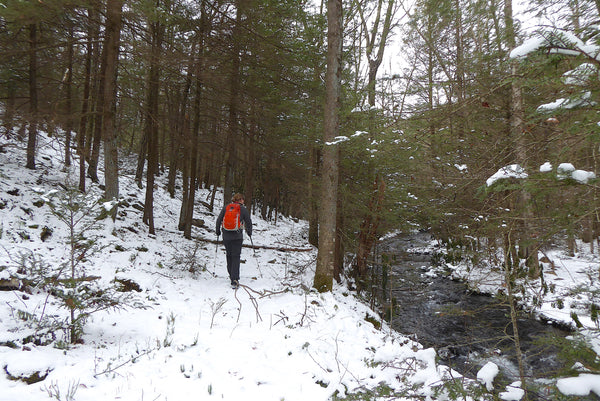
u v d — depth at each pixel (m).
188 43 8.69
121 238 6.97
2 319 3.15
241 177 21.47
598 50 1.77
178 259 6.63
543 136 2.51
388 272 9.19
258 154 11.40
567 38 1.81
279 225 20.36
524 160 2.49
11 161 8.98
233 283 5.88
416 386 2.73
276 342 3.74
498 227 2.72
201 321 4.20
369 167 7.74
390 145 4.38
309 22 8.84
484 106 2.86
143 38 7.54
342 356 3.67
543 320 5.82
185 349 3.34
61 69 8.84
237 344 3.58
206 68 7.66
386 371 3.39
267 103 9.16
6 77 8.10
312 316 4.67
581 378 1.96
